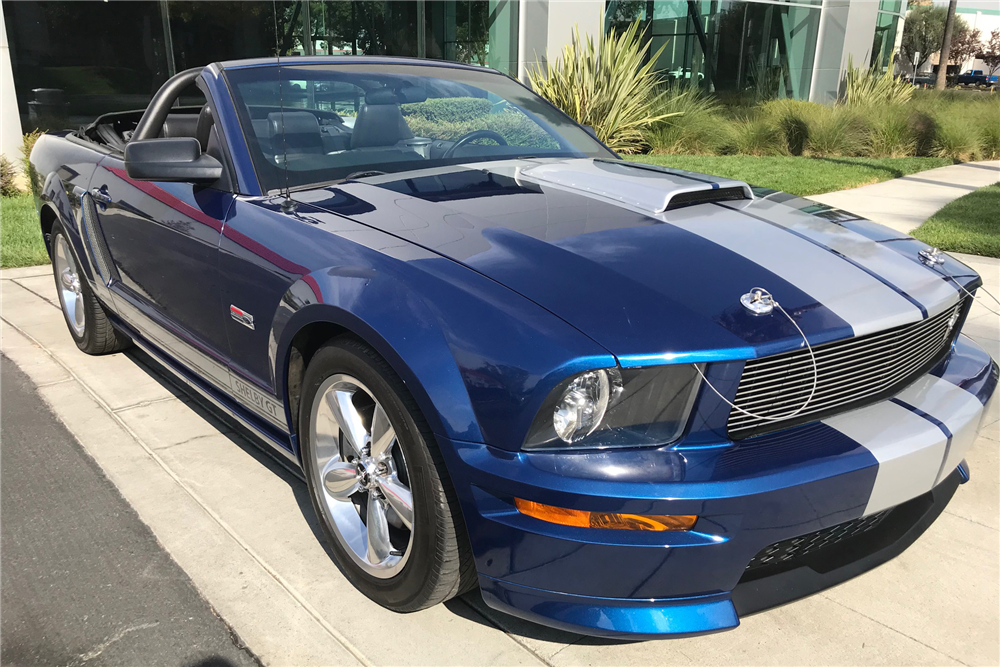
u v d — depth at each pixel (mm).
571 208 2205
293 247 2141
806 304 1771
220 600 2088
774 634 1987
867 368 1853
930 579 2223
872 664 1879
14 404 3400
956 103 16531
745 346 1606
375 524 2035
